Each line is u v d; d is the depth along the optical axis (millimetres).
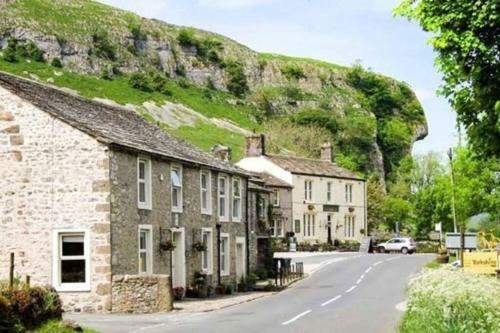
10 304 19484
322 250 82125
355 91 193250
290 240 76875
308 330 21719
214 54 190500
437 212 80688
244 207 43969
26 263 29266
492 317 13297
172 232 34094
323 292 37250
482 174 58062
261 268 47156
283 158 86062
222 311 28734
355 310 28031
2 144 29766
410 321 17328
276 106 186625
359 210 92812
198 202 37312
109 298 28516
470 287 14938
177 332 21281
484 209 59750
